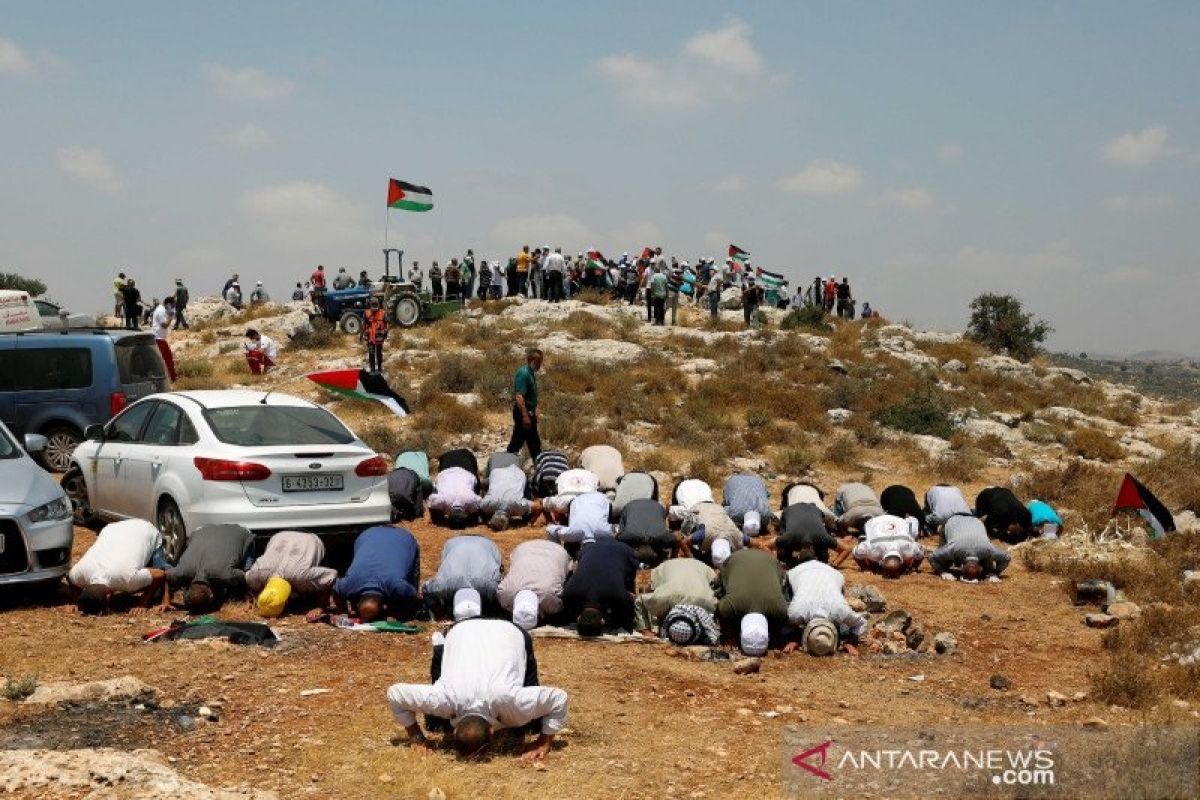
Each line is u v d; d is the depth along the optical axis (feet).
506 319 109.29
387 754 18.88
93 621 28.40
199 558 29.48
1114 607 33.01
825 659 28.07
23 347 51.72
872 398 79.25
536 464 47.85
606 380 80.28
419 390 76.13
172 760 18.48
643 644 28.76
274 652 25.76
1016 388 97.25
